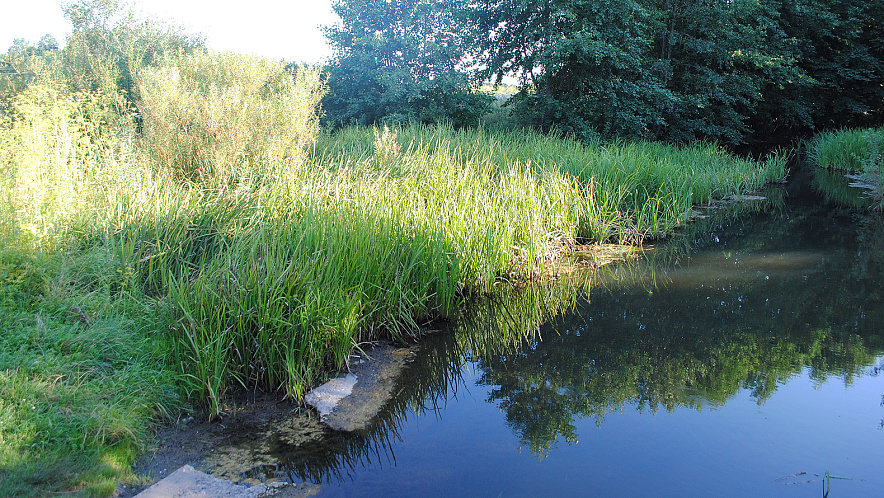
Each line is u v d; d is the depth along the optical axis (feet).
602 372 15.61
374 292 16.98
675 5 58.85
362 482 10.76
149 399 12.00
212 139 23.15
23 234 14.52
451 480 10.91
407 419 13.16
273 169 22.81
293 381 13.51
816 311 19.81
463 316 19.43
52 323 12.83
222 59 29.76
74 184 19.11
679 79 60.64
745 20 60.49
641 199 32.94
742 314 19.65
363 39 51.96
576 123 51.90
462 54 53.88
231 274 14.56
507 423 13.09
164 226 17.78
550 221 26.53
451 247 19.71
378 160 28.50
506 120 57.88
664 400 14.01
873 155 47.32
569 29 49.73
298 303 14.33
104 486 9.65
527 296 21.49
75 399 11.09
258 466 11.05
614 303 20.86
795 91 70.64
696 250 28.02
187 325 13.32
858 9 68.28
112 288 15.30
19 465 9.52
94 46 39.37
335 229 17.11
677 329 18.44
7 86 34.71
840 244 28.89
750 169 46.96
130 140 22.86
